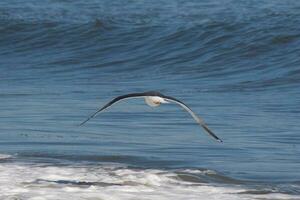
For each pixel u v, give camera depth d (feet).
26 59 120.67
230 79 98.02
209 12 140.05
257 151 57.52
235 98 83.10
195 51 115.24
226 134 63.52
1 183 47.96
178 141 60.80
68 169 51.65
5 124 67.46
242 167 52.85
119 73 107.34
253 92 87.92
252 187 48.19
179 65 110.22
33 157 55.16
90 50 123.03
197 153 56.80
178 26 126.72
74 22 137.49
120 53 119.65
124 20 136.77
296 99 81.51
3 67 114.21
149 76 102.99
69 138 61.52
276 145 59.36
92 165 52.90
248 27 119.96
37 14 151.94
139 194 46.03
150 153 56.54
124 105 77.61
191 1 153.38
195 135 63.10
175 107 76.43
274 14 128.26
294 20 121.29
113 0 162.61
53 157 55.26
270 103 79.30
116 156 55.47
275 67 103.19
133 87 92.89
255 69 103.86
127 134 63.36
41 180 48.75
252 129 65.51
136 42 123.24
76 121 68.95
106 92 87.81
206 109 75.82
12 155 55.67
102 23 132.57
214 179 49.96
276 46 111.55
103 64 114.11
